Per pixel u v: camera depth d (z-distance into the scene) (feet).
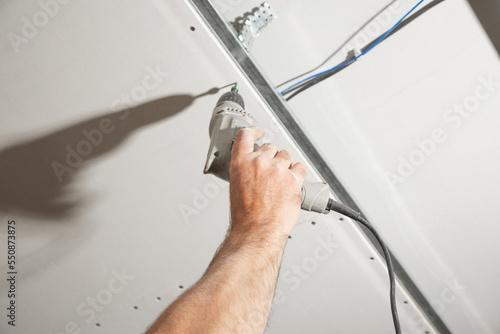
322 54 2.73
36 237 3.21
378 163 3.08
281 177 1.69
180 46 2.34
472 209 3.21
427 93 2.83
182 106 2.57
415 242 3.35
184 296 1.36
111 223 3.15
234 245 1.55
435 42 2.68
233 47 2.36
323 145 3.04
